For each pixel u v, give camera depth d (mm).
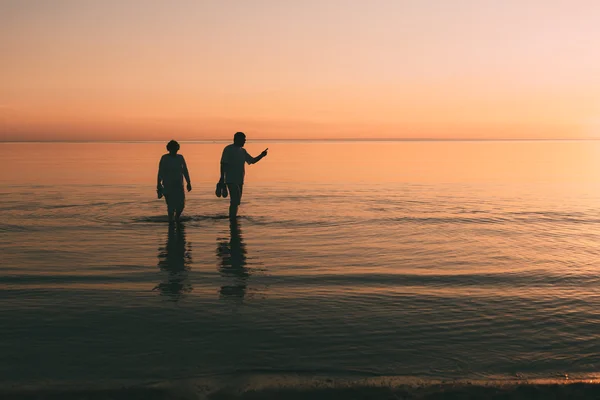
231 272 6301
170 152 10328
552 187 17531
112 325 4320
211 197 15031
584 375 3381
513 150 68062
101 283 5762
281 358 3627
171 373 3357
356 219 10781
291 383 3166
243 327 4285
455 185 18422
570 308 4855
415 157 44844
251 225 10016
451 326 4340
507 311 4762
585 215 11266
